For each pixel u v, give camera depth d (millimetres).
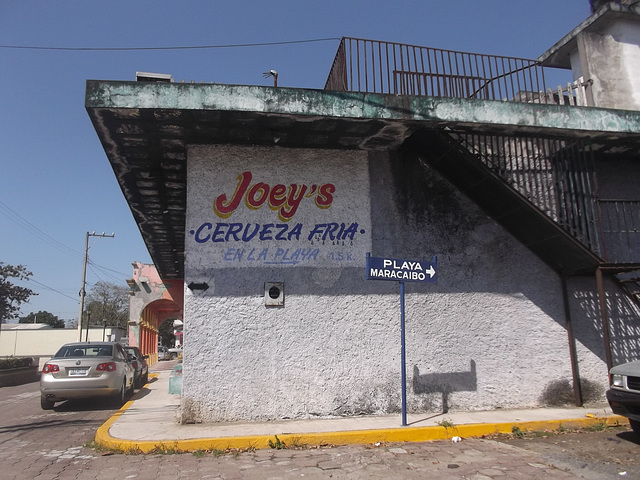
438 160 8578
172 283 25469
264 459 5809
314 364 7730
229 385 7461
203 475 5227
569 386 8570
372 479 5059
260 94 6871
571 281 9000
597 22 10469
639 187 9906
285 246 7965
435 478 5066
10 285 31047
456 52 8578
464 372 8250
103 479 5160
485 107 7602
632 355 8938
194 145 7984
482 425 6969
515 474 5160
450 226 8680
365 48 8094
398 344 8078
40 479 5180
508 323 8570
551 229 8070
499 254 8789
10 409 10773
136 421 7824
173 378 10906
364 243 8258
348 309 8008
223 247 7785
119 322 66250
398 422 7230
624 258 9367
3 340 46000
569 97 9719
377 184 8508
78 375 10305
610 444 6355
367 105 7176
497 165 8086
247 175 8047
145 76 7004
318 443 6434
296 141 8070
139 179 9422
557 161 8562
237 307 7668
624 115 8266
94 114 6770
